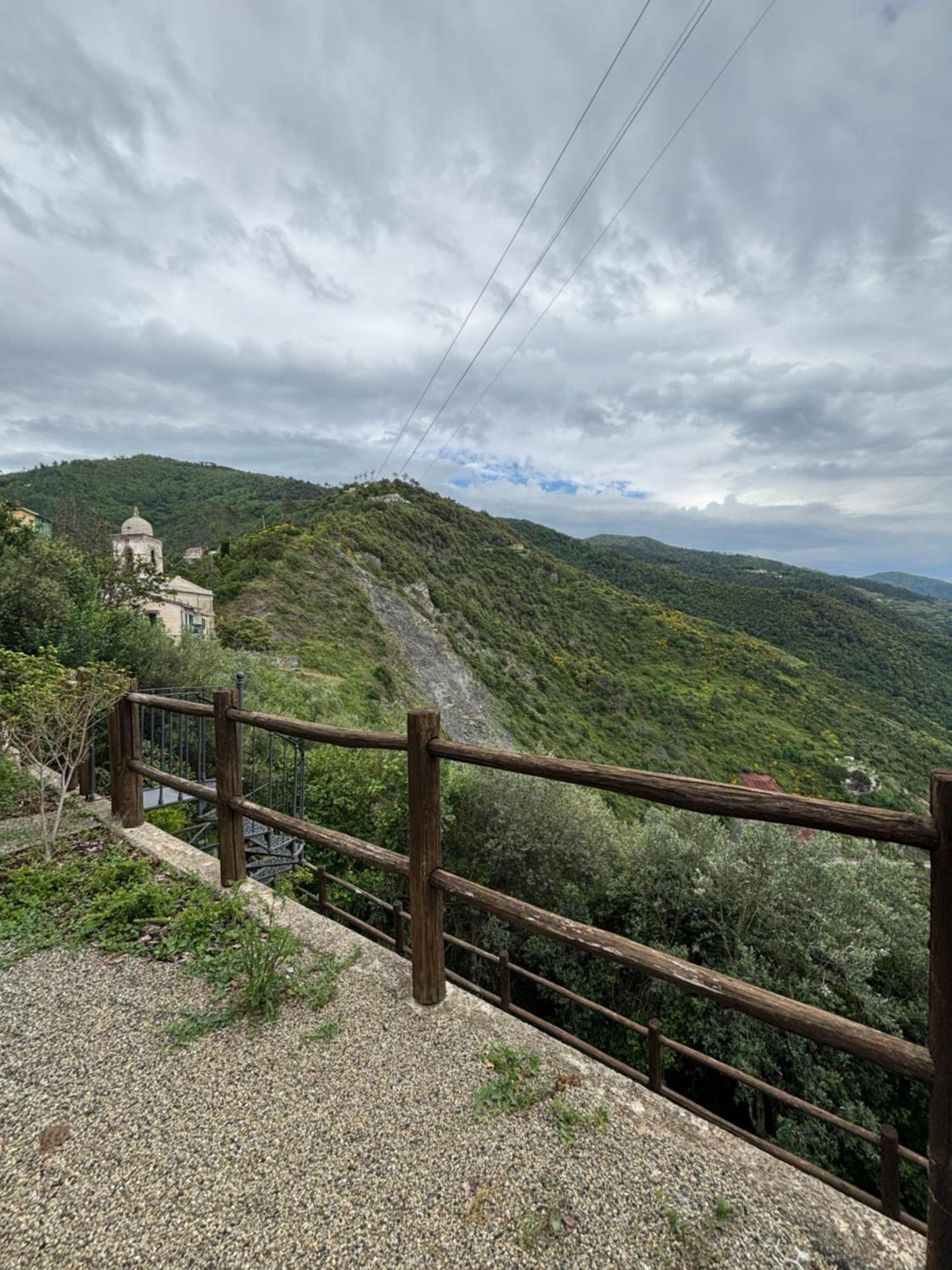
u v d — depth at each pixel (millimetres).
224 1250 1054
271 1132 1318
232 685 9469
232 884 2523
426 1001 1798
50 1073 1487
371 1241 1076
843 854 6547
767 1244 1103
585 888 7082
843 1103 4914
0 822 3389
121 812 3309
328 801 6637
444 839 7180
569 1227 1118
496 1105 1412
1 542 8508
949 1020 928
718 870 6301
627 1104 1442
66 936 2174
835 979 5570
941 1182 932
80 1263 1023
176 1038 1626
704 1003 5742
